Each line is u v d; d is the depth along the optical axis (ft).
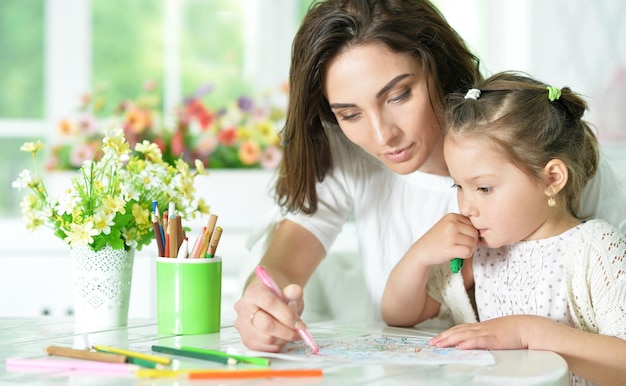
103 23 11.49
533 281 4.53
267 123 9.04
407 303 4.72
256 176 8.61
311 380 3.08
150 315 7.68
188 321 4.26
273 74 11.62
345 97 4.46
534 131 4.31
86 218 4.45
